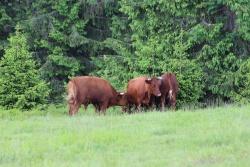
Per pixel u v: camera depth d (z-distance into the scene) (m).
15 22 96.62
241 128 42.69
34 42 94.25
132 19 87.88
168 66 81.94
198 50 85.50
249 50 84.69
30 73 76.25
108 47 91.81
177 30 84.94
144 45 85.56
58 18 94.19
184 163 34.84
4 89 75.44
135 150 39.19
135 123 48.62
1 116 65.50
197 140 40.56
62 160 37.41
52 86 93.62
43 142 42.19
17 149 40.09
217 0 82.62
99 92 64.06
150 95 66.75
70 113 62.84
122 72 87.50
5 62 75.94
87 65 95.06
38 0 94.94
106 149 39.84
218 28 82.38
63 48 94.06
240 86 83.06
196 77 80.31
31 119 55.56
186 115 50.97
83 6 93.56
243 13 80.44
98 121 50.16
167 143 40.81
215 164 34.28
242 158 35.28
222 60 83.50
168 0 84.50
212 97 84.25
